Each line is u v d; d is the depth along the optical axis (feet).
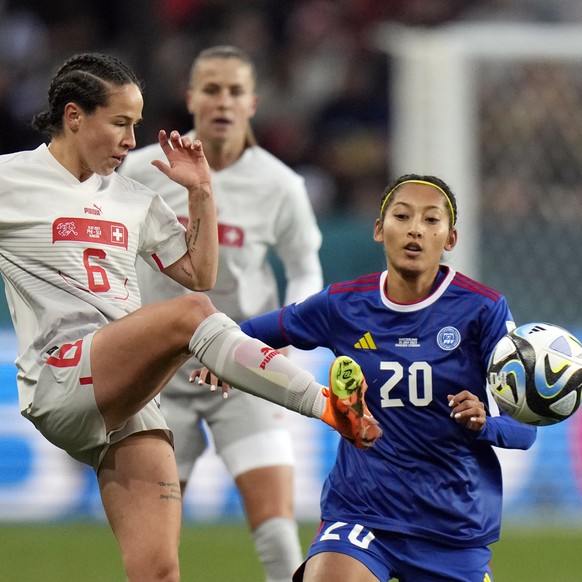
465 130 120.67
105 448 50.37
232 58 73.61
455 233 54.90
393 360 53.21
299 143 162.71
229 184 73.67
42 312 50.31
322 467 116.67
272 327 55.77
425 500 52.26
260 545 68.39
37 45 169.89
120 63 51.21
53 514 115.85
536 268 124.67
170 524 49.55
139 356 48.44
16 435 116.06
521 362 49.88
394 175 159.53
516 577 89.30
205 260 53.93
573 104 127.54
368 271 122.83
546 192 126.41
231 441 70.28
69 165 51.65
